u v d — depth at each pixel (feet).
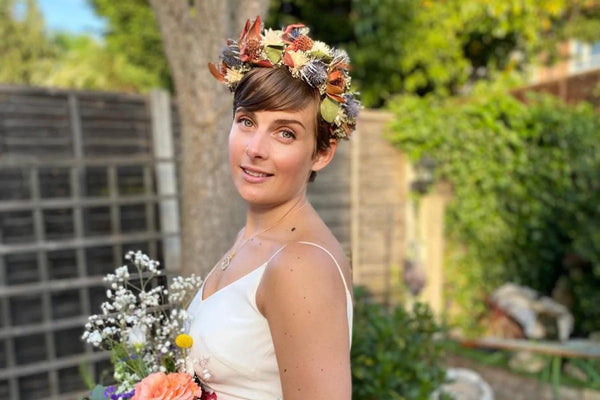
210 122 5.90
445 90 18.01
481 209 11.85
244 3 5.90
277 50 2.54
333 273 2.32
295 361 2.20
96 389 2.99
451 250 12.38
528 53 18.72
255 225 2.99
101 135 9.09
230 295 2.57
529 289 11.85
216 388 2.68
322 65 2.52
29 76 34.68
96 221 9.25
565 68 22.22
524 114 11.44
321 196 11.44
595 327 11.31
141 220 9.68
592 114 11.93
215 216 6.03
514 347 10.14
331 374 2.16
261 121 2.53
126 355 3.05
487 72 19.60
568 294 12.06
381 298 12.32
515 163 11.66
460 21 16.44
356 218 11.70
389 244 12.32
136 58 22.26
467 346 11.17
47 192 8.73
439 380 6.42
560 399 9.29
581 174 11.44
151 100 9.45
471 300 12.16
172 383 2.57
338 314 2.25
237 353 2.48
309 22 19.02
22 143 8.36
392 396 5.76
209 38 5.72
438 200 11.69
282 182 2.59
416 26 16.79
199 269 6.05
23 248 8.36
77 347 9.20
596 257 10.98
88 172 9.09
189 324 2.94
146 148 9.59
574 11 17.65
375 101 19.02
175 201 9.63
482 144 11.59
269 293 2.32
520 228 12.17
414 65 17.80
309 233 2.61
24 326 8.68
